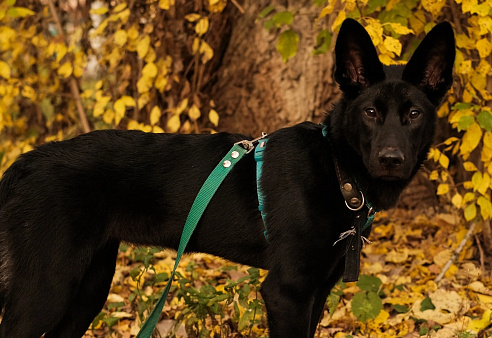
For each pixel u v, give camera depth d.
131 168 3.12
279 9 4.97
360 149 2.93
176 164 3.13
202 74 5.12
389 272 4.55
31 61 5.37
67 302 3.02
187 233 3.06
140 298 3.75
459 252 4.39
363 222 3.04
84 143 3.16
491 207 4.15
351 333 3.81
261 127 5.19
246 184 3.09
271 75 5.09
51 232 2.98
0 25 5.34
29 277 2.98
